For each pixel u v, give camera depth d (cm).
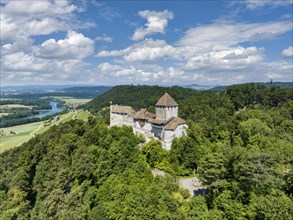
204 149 8588
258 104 16462
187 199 6412
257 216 5041
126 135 9156
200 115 13400
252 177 5575
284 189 5444
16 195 7106
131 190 6319
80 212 5956
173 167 8206
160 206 5584
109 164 7694
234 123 11469
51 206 5944
